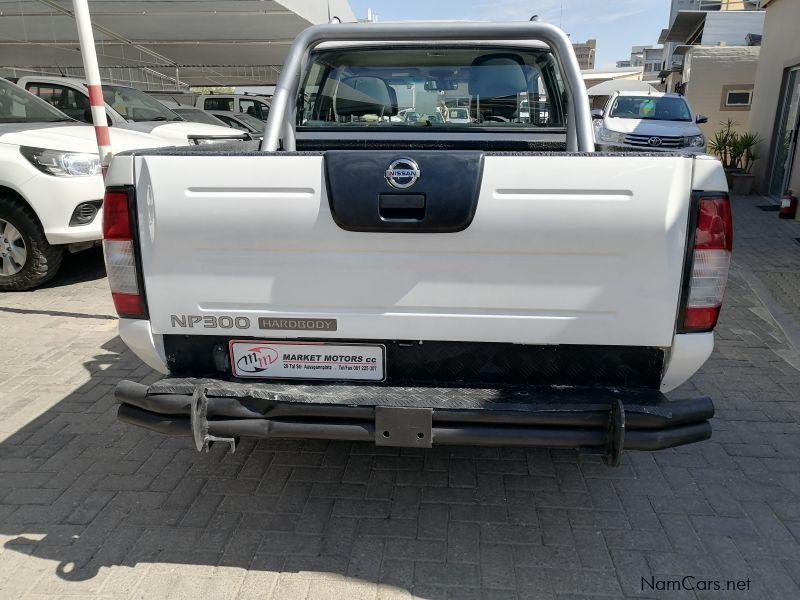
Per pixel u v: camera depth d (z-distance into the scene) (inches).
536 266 87.7
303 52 120.0
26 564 100.3
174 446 134.1
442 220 85.7
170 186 89.2
